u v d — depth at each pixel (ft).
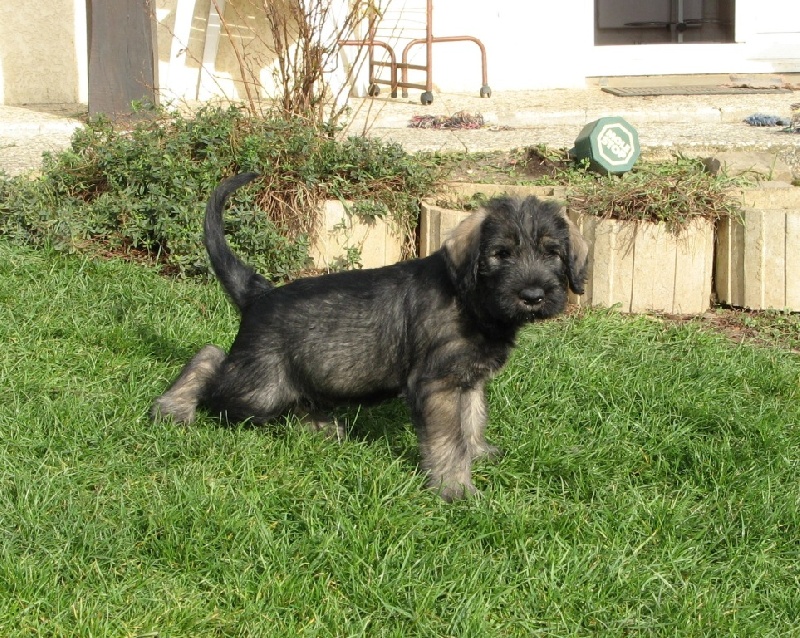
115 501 7.95
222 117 11.50
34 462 8.21
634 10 23.04
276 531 7.88
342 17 14.52
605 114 14.37
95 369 9.20
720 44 17.43
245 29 15.80
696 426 9.00
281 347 8.61
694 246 10.77
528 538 7.91
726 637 7.43
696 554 7.92
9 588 7.38
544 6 16.52
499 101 15.48
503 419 9.00
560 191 11.14
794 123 13.65
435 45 16.44
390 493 8.08
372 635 7.33
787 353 10.12
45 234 10.92
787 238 10.69
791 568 7.91
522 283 8.20
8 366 9.13
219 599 7.45
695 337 10.23
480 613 7.39
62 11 15.69
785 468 8.61
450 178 11.87
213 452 8.38
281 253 10.90
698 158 12.29
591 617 7.51
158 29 15.39
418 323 8.37
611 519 8.09
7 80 15.65
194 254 10.80
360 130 13.61
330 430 8.85
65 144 13.25
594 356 9.73
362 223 11.12
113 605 7.33
